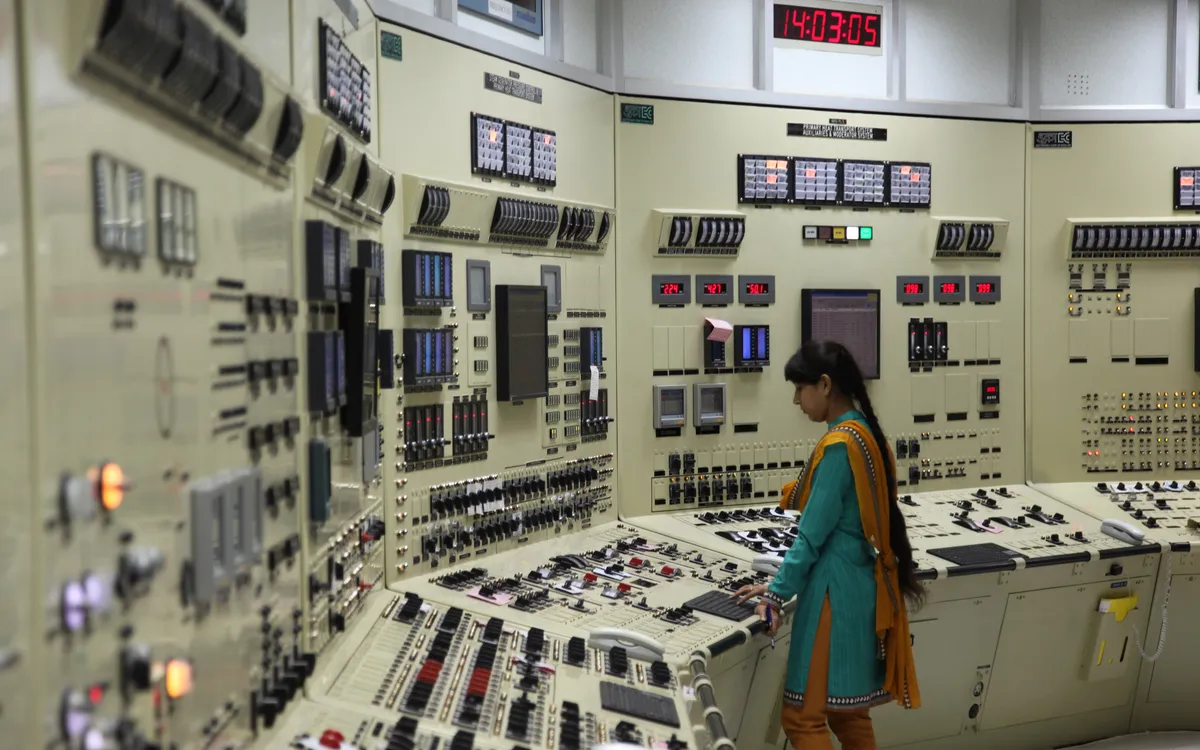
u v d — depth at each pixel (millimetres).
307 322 2311
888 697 3277
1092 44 5367
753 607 3355
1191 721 5027
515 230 3879
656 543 4234
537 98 4055
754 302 4895
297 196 2230
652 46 4754
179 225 1519
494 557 3781
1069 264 5355
